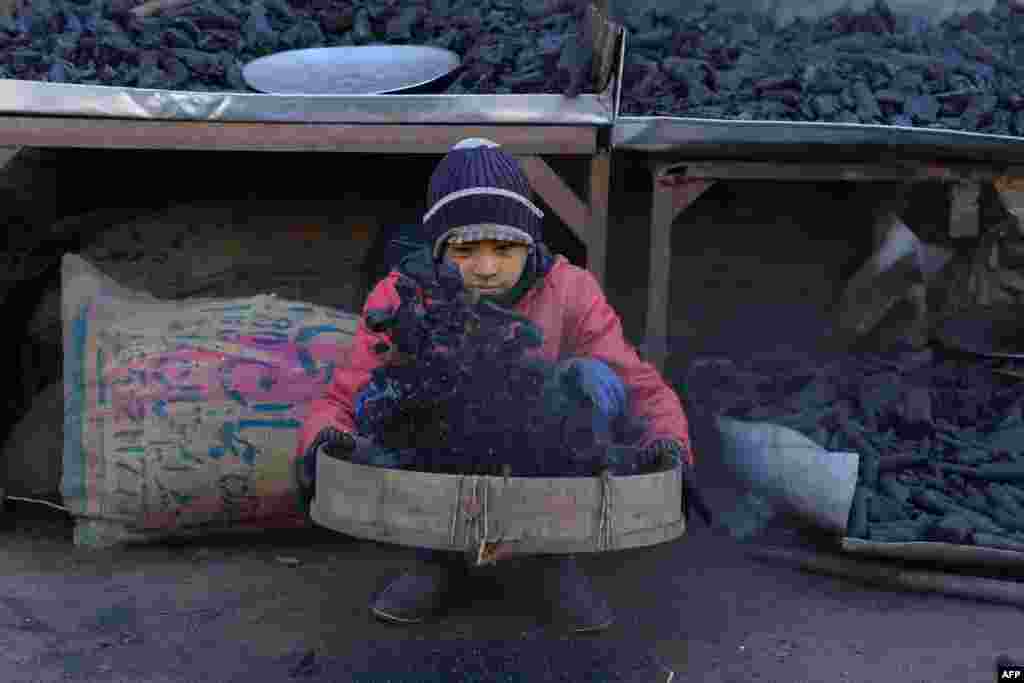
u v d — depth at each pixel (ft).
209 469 8.09
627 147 8.84
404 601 6.60
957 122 9.82
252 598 7.16
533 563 6.77
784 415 8.69
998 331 10.25
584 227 9.08
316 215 10.72
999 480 8.09
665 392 6.77
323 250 10.50
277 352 8.38
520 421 5.78
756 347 11.26
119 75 9.45
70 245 10.65
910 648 6.37
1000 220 10.38
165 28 10.14
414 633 6.47
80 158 11.30
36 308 10.41
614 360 6.82
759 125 8.85
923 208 11.02
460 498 5.50
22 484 9.34
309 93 9.42
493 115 8.71
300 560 8.05
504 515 5.50
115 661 6.07
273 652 6.20
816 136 8.89
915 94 10.09
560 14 10.80
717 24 11.18
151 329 8.46
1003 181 9.50
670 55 10.39
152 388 8.16
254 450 8.11
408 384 5.78
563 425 5.86
